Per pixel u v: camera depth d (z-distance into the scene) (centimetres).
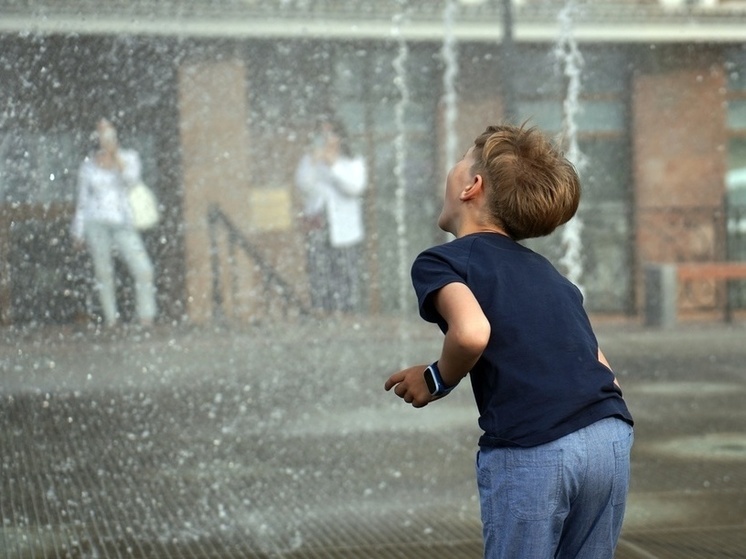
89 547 539
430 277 315
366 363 1210
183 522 582
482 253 321
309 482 676
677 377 1120
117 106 1397
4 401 841
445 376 309
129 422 815
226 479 678
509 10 1791
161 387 962
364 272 1878
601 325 1725
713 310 1827
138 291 1329
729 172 1919
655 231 1933
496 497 309
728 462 735
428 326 1614
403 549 540
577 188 337
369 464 727
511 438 307
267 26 1795
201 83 1734
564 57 1812
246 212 1797
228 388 985
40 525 573
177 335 1321
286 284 1777
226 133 1767
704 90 1856
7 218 1041
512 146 333
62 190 1177
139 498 630
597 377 316
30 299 1054
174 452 741
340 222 1806
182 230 1722
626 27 1806
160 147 1708
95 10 1231
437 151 1958
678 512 609
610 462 310
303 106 1867
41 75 1101
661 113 1872
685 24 1800
